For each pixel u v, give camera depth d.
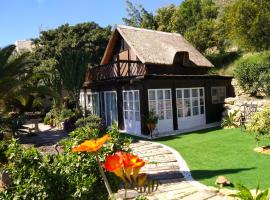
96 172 5.20
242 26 27.66
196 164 11.07
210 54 35.41
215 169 10.19
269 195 6.76
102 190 5.22
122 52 23.80
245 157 11.25
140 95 18.78
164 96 19.44
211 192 8.20
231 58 32.66
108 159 2.49
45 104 33.97
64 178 5.06
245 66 24.06
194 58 24.06
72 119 23.22
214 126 20.20
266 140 13.67
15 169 4.99
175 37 26.00
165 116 19.45
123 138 5.90
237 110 19.12
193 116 21.00
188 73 23.34
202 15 41.41
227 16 32.28
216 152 12.52
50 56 40.88
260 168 9.72
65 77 25.00
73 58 25.14
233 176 9.20
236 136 15.45
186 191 8.41
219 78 22.55
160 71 21.47
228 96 23.66
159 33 25.12
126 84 20.34
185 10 42.72
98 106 24.72
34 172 4.84
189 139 16.03
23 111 31.94
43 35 42.91
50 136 20.94
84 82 25.31
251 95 23.12
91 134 5.67
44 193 4.77
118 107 21.38
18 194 4.77
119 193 7.86
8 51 19.66
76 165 5.17
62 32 42.41
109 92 22.70
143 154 13.36
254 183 8.41
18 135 20.30
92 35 41.69
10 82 18.81
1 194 4.89
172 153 13.12
